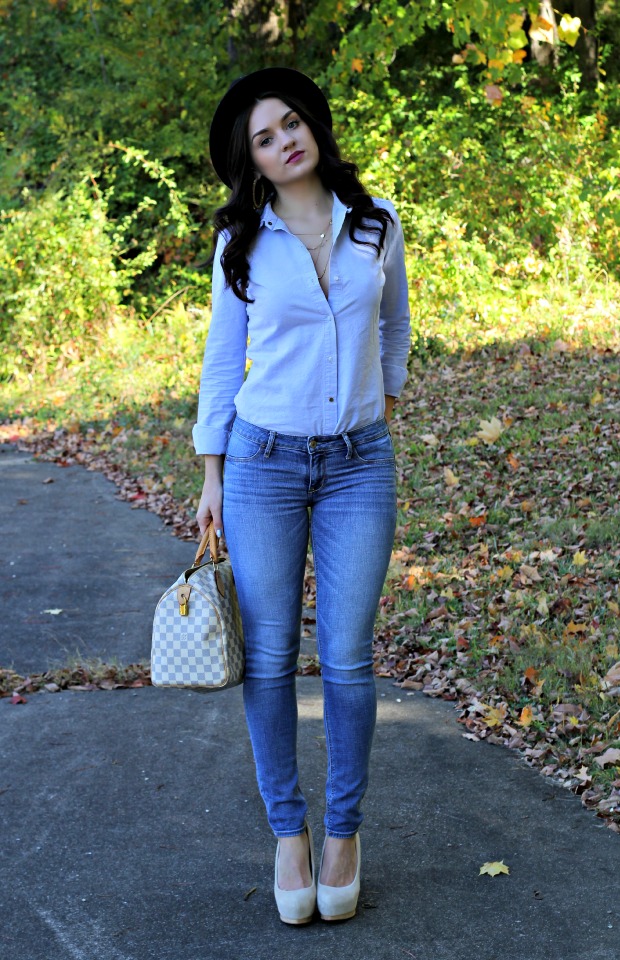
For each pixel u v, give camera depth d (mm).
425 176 11781
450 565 5062
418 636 4352
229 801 3158
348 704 2469
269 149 2410
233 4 13078
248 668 2525
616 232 10664
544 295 10328
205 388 2574
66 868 2807
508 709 3646
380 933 2461
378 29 11445
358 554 2449
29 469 8289
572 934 2422
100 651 4547
